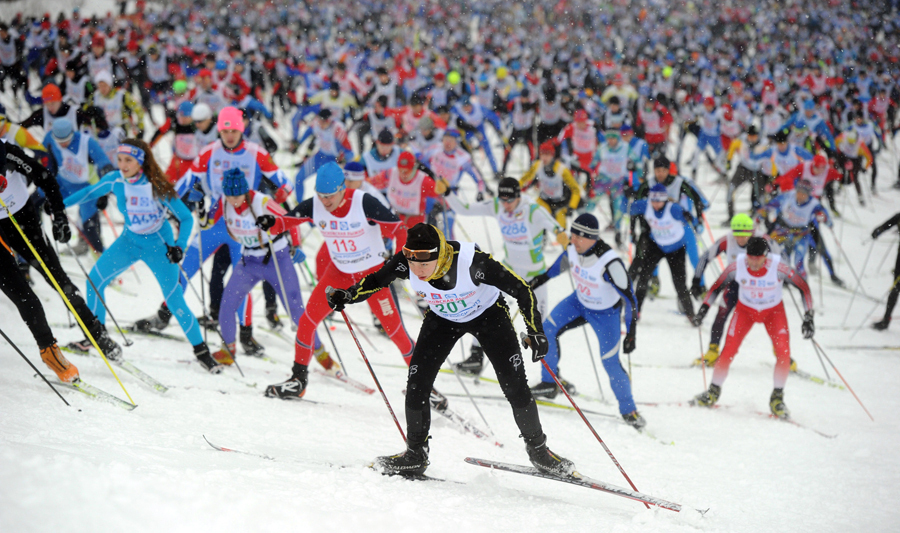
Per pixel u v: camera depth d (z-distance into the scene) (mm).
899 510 13898
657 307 32875
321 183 16062
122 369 17562
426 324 13180
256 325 25844
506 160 51844
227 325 20125
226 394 17281
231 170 18953
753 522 12664
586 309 19672
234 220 19406
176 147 33375
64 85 48250
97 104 42188
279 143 60906
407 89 66875
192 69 67125
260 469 11125
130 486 7969
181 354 20734
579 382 23875
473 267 12016
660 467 16438
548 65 80938
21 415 12211
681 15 105688
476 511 10984
